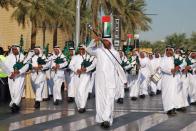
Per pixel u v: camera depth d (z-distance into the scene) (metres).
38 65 16.14
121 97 18.36
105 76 11.69
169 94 14.44
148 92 24.41
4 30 54.03
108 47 11.95
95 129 11.31
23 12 38.88
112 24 35.41
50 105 16.98
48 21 39.66
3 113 14.16
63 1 40.62
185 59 17.52
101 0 35.91
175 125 12.18
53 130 11.03
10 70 14.10
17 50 14.27
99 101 11.73
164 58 14.52
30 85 19.11
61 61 17.69
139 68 20.81
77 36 24.77
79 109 14.66
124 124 12.21
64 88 24.20
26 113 14.21
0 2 35.56
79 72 14.79
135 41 41.97
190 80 18.66
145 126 11.94
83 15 39.50
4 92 18.61
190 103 18.92
